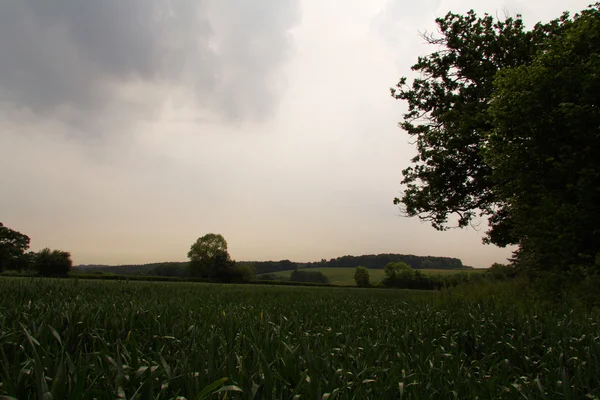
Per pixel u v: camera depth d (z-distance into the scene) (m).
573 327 6.00
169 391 2.56
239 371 2.59
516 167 13.05
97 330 4.20
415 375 2.98
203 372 2.42
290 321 5.68
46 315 4.45
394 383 2.73
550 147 12.42
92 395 2.19
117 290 12.41
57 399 1.98
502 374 3.39
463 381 2.97
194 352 3.06
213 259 86.38
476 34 21.09
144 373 2.58
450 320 6.28
